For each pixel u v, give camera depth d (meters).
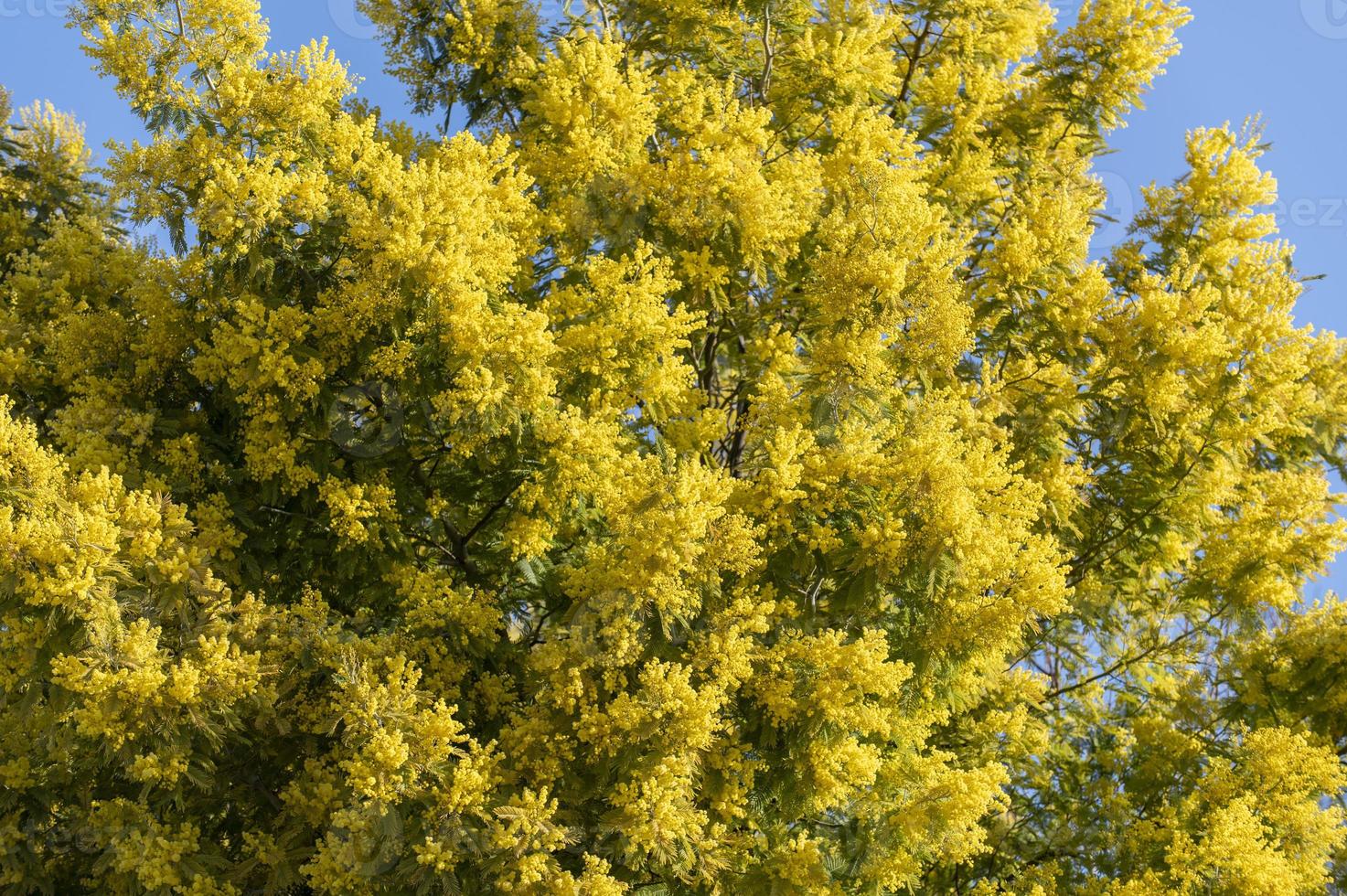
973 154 10.40
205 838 7.19
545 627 8.62
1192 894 8.04
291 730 7.22
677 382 8.03
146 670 6.14
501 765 7.06
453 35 9.73
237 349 7.23
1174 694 10.63
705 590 6.96
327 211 7.48
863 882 7.62
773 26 10.11
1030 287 9.29
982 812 7.36
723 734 6.98
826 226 8.05
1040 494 7.82
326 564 8.09
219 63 7.42
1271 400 9.54
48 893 7.10
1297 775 8.49
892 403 7.96
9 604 6.14
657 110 9.18
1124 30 10.29
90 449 7.20
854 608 7.36
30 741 7.32
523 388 7.29
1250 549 9.80
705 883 6.97
